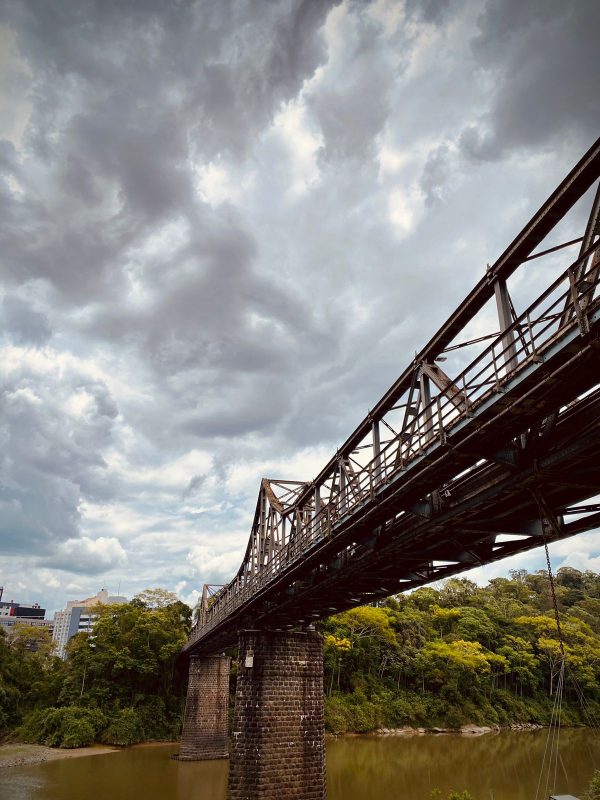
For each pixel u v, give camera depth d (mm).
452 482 14828
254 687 27422
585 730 73438
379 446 18641
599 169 10617
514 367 11297
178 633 62531
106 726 54156
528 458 11711
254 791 25703
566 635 83375
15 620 175625
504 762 46719
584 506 12359
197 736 47656
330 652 69688
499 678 83312
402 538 16422
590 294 9203
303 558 21953
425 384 15727
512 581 119562
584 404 10711
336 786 36656
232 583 39250
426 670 74688
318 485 23625
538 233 11914
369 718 66688
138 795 33406
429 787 36344
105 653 58875
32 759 45312
